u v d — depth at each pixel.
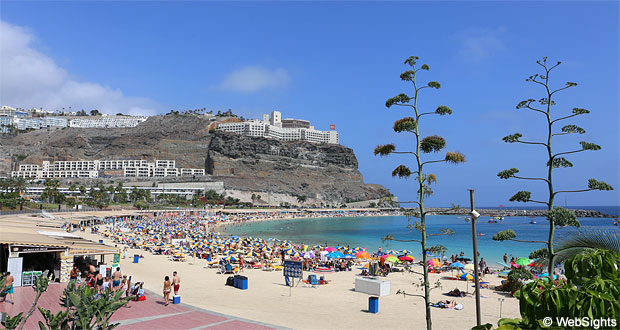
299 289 30.77
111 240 65.88
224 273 38.00
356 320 21.59
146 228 89.62
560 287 5.53
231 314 21.72
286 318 21.45
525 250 66.12
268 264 41.75
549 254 10.80
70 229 69.12
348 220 194.00
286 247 60.69
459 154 13.21
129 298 9.07
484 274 38.38
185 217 159.00
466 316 22.88
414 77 14.09
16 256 25.62
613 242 9.73
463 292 28.81
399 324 20.84
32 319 18.05
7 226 37.44
